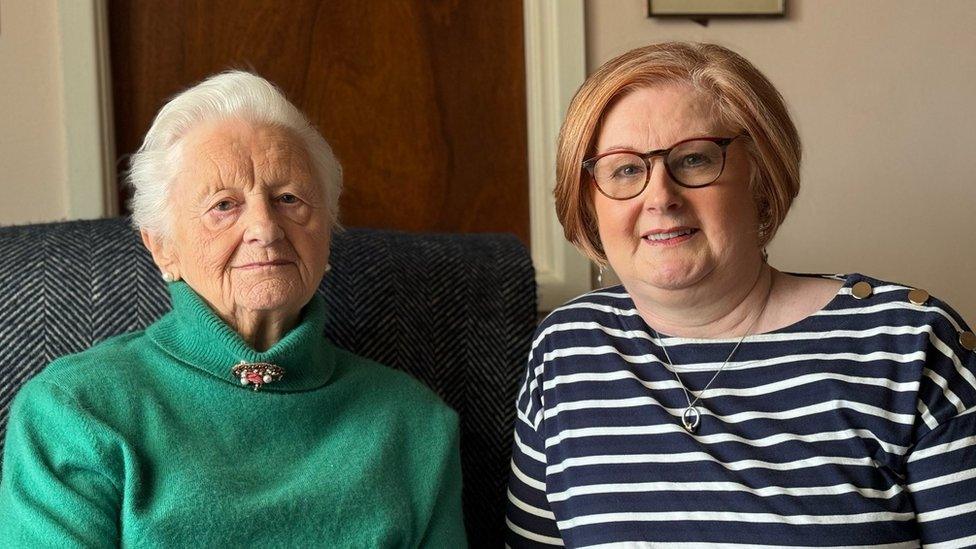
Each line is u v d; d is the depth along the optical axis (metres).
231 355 1.24
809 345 1.21
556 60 2.01
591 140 1.23
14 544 1.08
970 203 2.16
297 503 1.20
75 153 1.83
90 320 1.40
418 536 1.31
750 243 1.22
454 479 1.39
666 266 1.18
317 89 2.04
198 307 1.26
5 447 1.20
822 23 2.10
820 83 2.11
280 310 1.27
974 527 1.10
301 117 1.34
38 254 1.42
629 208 1.19
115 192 1.90
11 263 1.40
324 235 1.32
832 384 1.17
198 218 1.24
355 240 1.58
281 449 1.26
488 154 2.10
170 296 1.43
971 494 1.11
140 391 1.20
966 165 2.16
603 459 1.22
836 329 1.21
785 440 1.16
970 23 2.14
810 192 2.12
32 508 1.09
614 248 1.22
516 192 2.12
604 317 1.33
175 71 1.97
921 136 2.15
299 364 1.29
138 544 1.13
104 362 1.22
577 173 1.24
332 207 1.38
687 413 1.21
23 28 1.81
